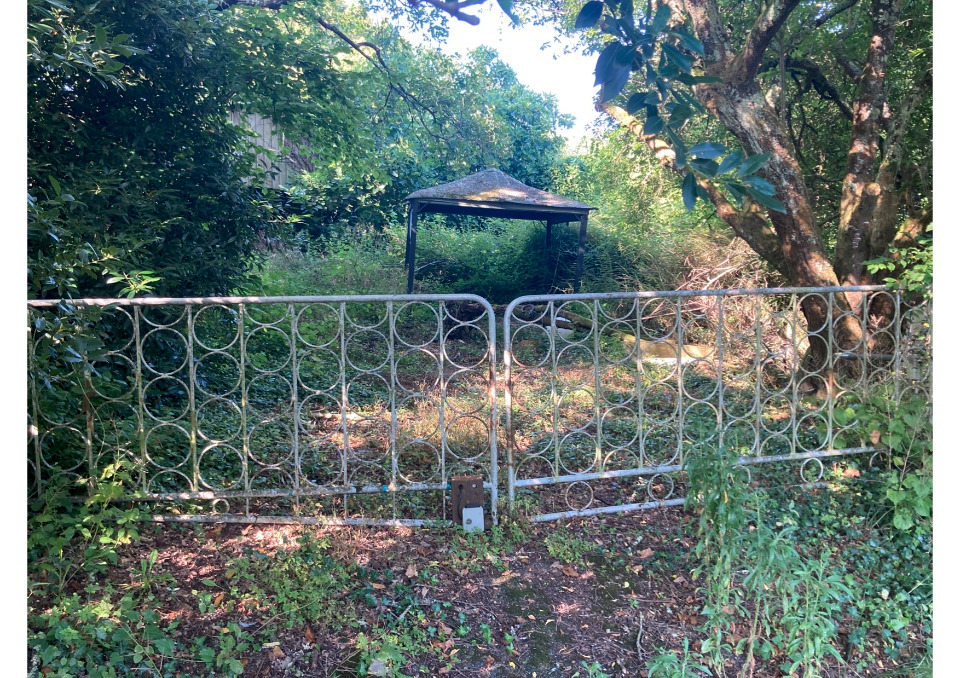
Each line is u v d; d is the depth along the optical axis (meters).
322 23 9.11
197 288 5.68
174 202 5.53
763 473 4.48
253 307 6.64
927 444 3.96
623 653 2.96
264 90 6.66
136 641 2.57
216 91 5.91
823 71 8.18
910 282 4.30
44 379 3.09
